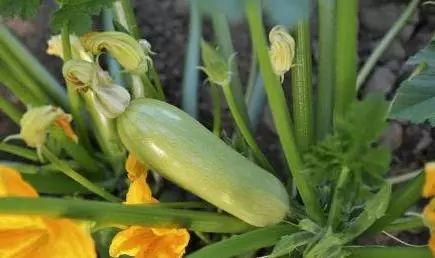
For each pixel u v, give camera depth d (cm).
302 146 94
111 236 97
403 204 88
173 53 118
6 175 79
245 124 95
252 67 109
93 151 105
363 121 72
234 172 87
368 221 84
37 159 100
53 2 120
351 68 84
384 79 112
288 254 91
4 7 86
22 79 98
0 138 113
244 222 91
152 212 83
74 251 80
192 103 111
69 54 88
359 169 75
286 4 61
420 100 82
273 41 83
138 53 87
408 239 105
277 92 77
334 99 91
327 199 91
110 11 111
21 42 114
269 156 109
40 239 82
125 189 105
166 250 87
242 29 117
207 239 100
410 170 108
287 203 91
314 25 116
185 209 92
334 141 75
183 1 119
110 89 85
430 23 116
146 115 86
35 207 74
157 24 120
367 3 117
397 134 109
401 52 115
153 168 89
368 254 86
